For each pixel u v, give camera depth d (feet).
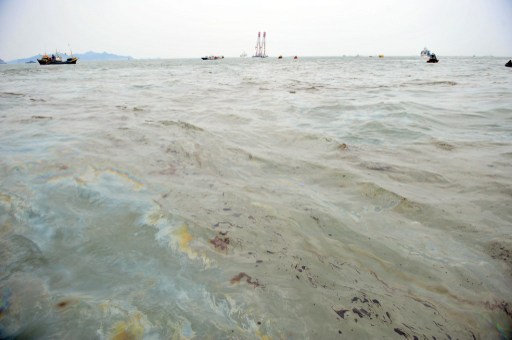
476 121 16.39
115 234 5.90
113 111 18.92
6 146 11.04
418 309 4.58
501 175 9.23
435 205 7.62
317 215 7.17
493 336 4.25
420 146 12.38
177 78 54.65
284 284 4.90
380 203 7.80
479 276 5.31
